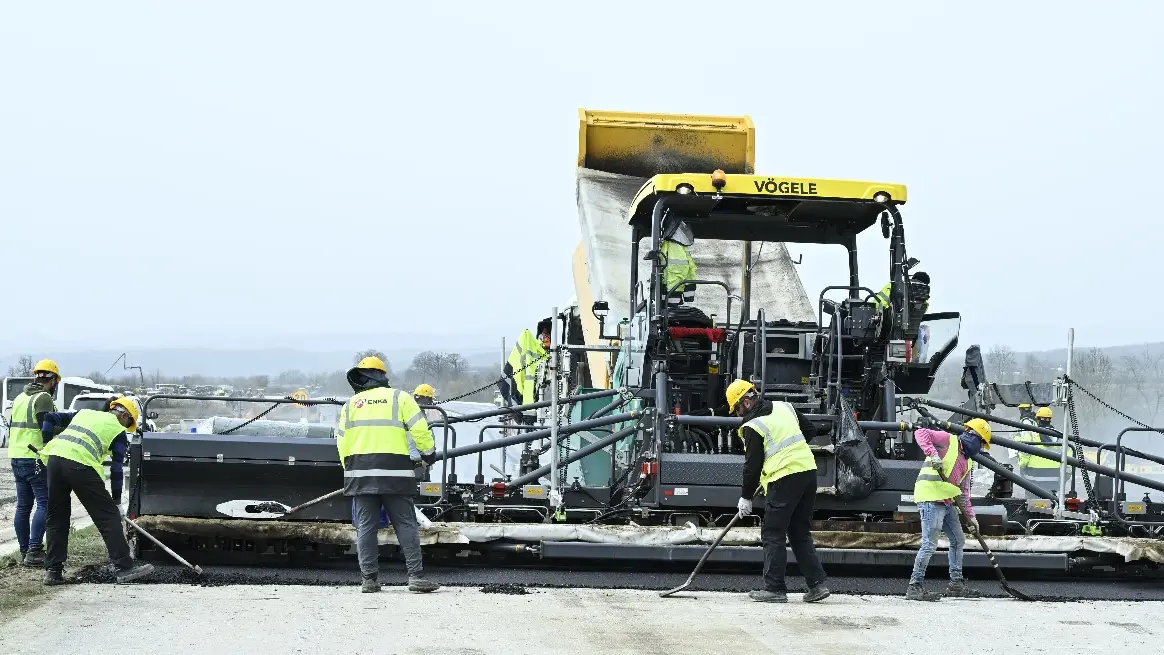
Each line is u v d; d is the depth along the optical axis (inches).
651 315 625.0
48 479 550.6
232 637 415.8
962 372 797.9
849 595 573.3
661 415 613.3
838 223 685.9
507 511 645.3
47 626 435.8
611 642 416.8
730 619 476.4
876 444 642.8
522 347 1009.5
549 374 940.6
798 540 545.0
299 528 611.2
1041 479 898.7
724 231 685.3
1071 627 473.4
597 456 771.4
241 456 616.7
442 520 644.7
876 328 640.4
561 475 701.3
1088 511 705.0
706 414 653.3
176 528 610.9
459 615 471.2
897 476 616.4
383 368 570.9
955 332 657.0
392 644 406.3
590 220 925.2
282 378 3393.2
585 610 491.5
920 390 665.0
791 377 652.1
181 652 389.4
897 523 611.8
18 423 633.6
